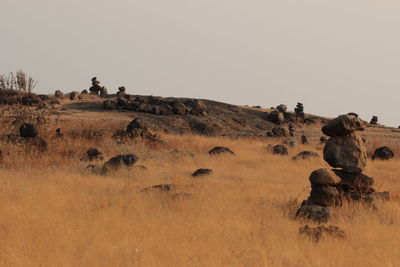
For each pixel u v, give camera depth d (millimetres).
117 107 146750
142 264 15312
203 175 45312
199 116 146750
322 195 29734
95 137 75125
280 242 19453
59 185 33938
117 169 44688
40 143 59031
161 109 143000
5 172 42125
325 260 17078
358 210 29312
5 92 141875
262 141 112812
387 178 50938
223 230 21312
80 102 157375
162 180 41125
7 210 24125
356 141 33312
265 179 46188
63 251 16781
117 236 19219
